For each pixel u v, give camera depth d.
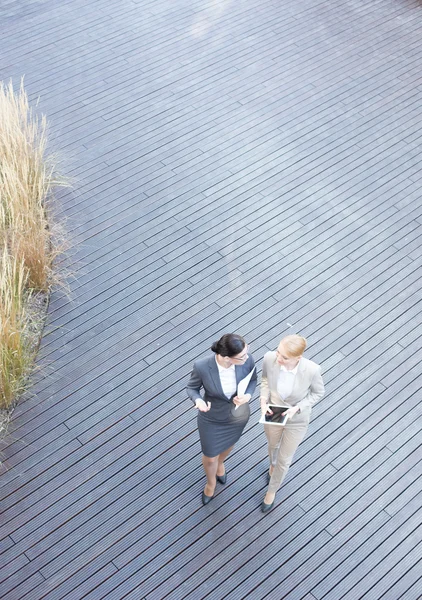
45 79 7.64
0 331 4.84
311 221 6.46
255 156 7.00
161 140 7.09
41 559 4.36
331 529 4.57
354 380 5.34
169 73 7.82
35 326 5.53
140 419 5.07
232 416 4.05
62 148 6.93
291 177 6.83
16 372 5.12
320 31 8.51
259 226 6.38
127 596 4.24
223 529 4.55
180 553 4.43
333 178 6.85
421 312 5.82
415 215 6.58
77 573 4.32
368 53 8.26
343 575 4.38
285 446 4.16
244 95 7.62
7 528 4.47
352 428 5.07
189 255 6.12
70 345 5.46
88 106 7.38
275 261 6.12
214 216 6.44
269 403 4.11
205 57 8.05
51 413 5.06
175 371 5.35
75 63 7.85
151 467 4.82
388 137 7.30
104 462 4.83
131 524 4.54
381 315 5.78
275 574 4.36
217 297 5.83
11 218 5.71
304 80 7.85
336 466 4.88
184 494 4.70
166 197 6.57
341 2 8.96
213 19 8.57
